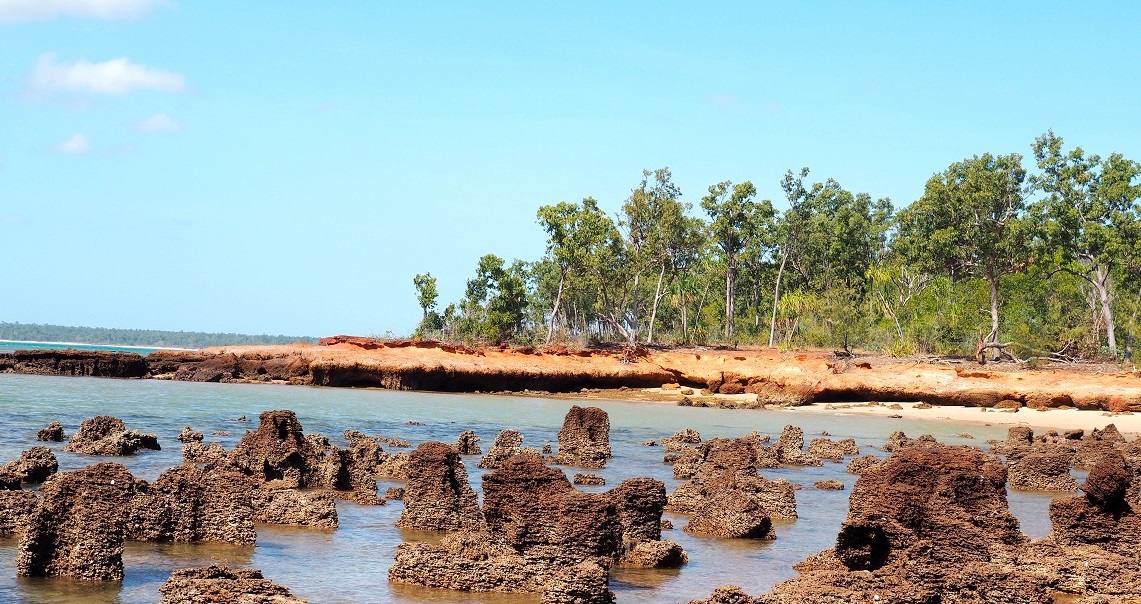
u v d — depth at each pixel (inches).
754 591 932.0
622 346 5073.8
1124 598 890.1
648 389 4121.6
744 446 1387.8
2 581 860.6
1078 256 4896.7
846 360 4106.8
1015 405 3393.2
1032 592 864.3
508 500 947.3
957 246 4918.8
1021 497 1560.0
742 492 1204.5
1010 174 4982.8
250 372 4050.2
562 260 5147.6
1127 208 4830.2
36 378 3730.3
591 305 6063.0
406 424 2487.7
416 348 4165.8
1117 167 4864.7
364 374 3986.2
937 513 965.2
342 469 1402.6
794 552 1107.3
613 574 969.5
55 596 824.3
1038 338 4773.6
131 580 882.8
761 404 3503.9
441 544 946.1
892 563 932.0
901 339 4916.3
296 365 4008.4
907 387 3565.5
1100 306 5123.0
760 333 5910.4
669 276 5506.9
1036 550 982.4
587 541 920.3
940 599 840.9
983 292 5187.0
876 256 6909.5
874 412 3309.5
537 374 4028.1
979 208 4933.6
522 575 903.7
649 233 5073.8
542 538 922.7
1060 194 4943.4
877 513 950.4
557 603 823.1
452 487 1155.3
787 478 1697.8
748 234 6107.3
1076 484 1657.2
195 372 4010.8
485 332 5374.0
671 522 1248.2
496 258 5797.2
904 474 994.1
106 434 1685.5
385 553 1025.5
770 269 6417.3
